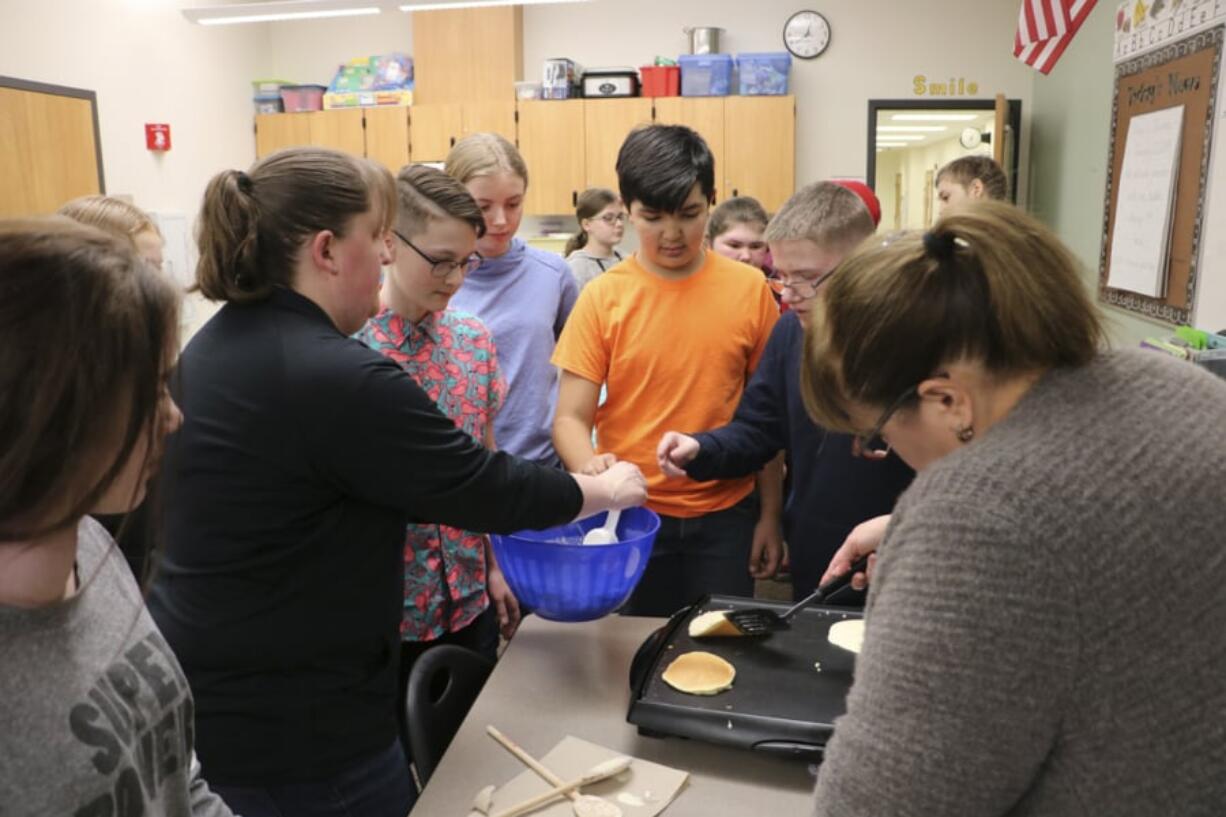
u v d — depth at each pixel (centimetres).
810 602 144
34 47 475
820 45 618
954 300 72
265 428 112
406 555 169
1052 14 398
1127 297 381
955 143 709
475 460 121
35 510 57
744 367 197
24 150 465
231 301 119
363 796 126
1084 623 62
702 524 194
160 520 73
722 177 599
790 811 110
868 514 167
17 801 60
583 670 146
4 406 53
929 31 608
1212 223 300
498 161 210
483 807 110
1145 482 64
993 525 64
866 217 160
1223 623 63
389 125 638
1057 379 71
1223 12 293
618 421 197
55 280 55
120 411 58
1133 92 377
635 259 196
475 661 149
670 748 124
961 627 64
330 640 120
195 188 606
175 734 78
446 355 176
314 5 505
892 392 76
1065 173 493
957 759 65
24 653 62
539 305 224
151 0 561
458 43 638
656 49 640
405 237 154
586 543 158
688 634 139
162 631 117
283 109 663
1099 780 65
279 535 114
